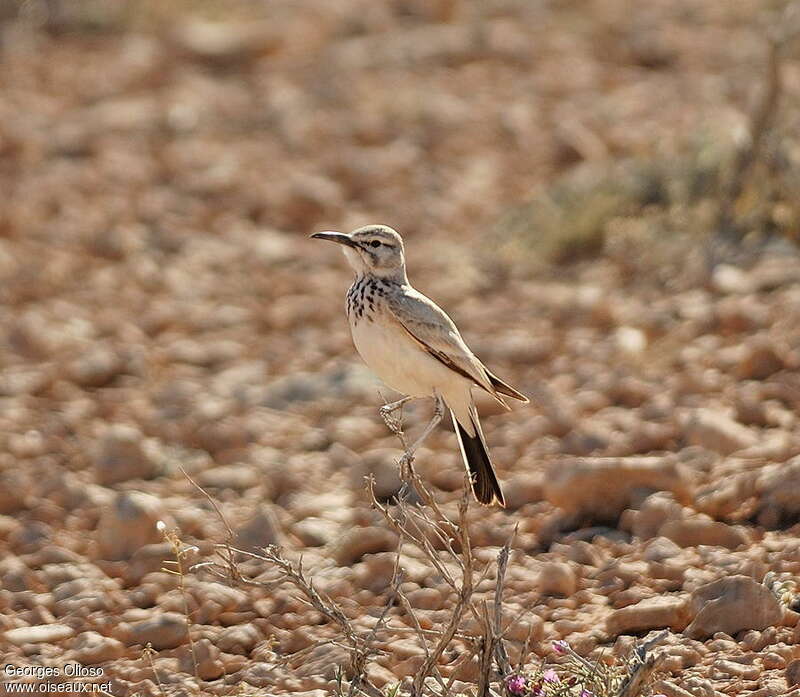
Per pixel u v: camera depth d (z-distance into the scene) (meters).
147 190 21.41
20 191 21.14
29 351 15.87
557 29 27.97
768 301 14.74
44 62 27.58
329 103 24.83
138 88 26.09
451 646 8.48
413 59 26.77
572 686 7.37
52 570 10.20
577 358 14.46
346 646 8.49
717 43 26.06
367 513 10.96
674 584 9.16
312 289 17.94
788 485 10.08
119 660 8.71
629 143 21.05
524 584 9.44
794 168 16.77
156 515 10.59
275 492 11.88
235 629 9.02
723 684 7.71
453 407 8.80
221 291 17.94
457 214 19.92
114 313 17.12
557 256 17.72
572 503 10.48
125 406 14.27
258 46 27.64
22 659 8.79
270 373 15.22
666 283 16.14
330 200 20.58
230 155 22.72
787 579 8.90
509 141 22.52
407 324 8.55
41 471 12.53
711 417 11.56
